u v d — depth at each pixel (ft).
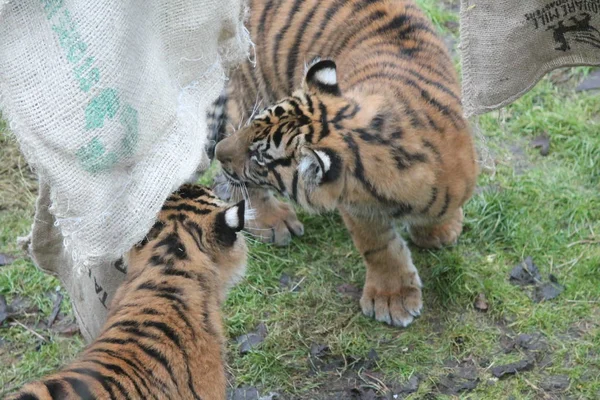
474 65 12.24
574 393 15.76
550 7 11.59
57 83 9.17
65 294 17.85
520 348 16.66
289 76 18.89
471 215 19.57
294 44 18.71
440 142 15.97
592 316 17.22
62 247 13.80
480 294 17.79
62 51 9.14
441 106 16.26
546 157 21.15
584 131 21.57
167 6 10.35
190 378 12.16
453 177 16.14
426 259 18.79
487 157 19.98
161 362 11.86
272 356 16.51
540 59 12.10
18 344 16.85
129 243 10.14
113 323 12.28
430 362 16.49
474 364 16.42
